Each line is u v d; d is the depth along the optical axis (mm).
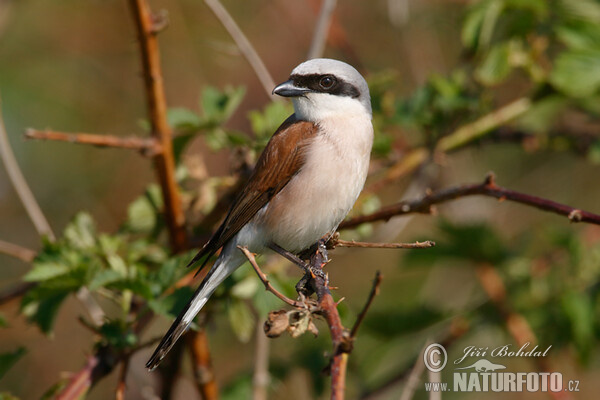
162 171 7766
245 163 8492
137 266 7332
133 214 8641
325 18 9211
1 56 14297
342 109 8164
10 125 13938
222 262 7754
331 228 8148
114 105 14688
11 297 8477
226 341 12070
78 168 14312
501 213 13672
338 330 4625
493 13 9062
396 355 10602
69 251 7445
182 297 6938
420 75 12055
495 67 9195
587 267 9289
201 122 8398
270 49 14195
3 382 12797
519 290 9711
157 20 7230
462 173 12883
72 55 14680
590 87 8836
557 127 11000
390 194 13664
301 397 11414
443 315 9695
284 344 10320
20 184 8172
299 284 6957
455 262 10109
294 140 8023
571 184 14102
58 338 13102
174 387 8820
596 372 11969
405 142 11312
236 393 8914
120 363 7129
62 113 14391
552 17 9523
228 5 14109
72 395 6762
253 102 14148
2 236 13883
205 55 14039
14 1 12359
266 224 8016
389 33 14109
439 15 12430
